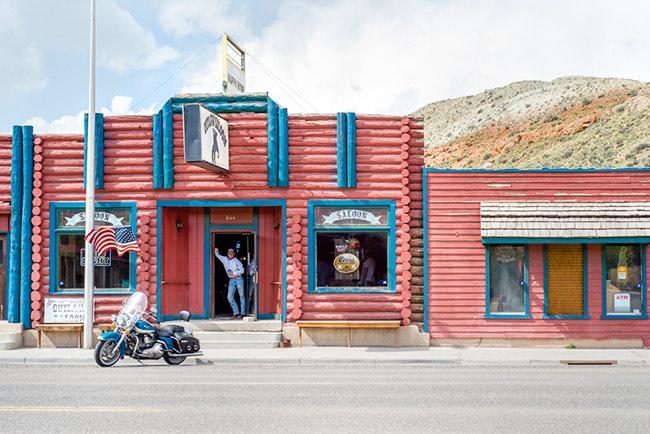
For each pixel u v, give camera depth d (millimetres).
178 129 19688
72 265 19844
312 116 19625
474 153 103312
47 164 19781
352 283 19516
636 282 19016
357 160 19547
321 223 19547
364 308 19312
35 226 19641
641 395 11875
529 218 18781
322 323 19062
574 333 18922
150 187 19609
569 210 18891
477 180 19344
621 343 18844
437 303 19203
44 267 19703
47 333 19469
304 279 19438
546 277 19031
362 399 11352
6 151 19875
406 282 19250
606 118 81500
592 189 19188
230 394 11820
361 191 19453
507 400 11305
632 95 88250
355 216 19531
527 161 81625
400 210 19406
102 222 19672
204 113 17359
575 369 15961
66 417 9750
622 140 69375
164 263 20031
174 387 12617
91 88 18609
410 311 19266
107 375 14414
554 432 8961
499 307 19297
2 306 20156
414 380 13797
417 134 19594
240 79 24188
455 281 19203
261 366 16438
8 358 16984
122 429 9008
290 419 9672
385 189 19484
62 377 14078
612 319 18891
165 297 20016
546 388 12664
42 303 19672
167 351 16266
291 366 16453
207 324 19484
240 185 19531
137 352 16156
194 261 20469
